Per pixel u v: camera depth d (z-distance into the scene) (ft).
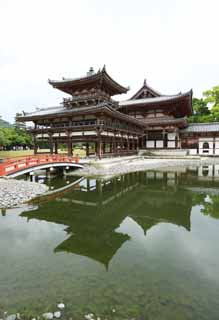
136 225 30.96
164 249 22.90
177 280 17.04
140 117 156.15
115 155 106.32
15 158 62.49
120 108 153.38
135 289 15.87
